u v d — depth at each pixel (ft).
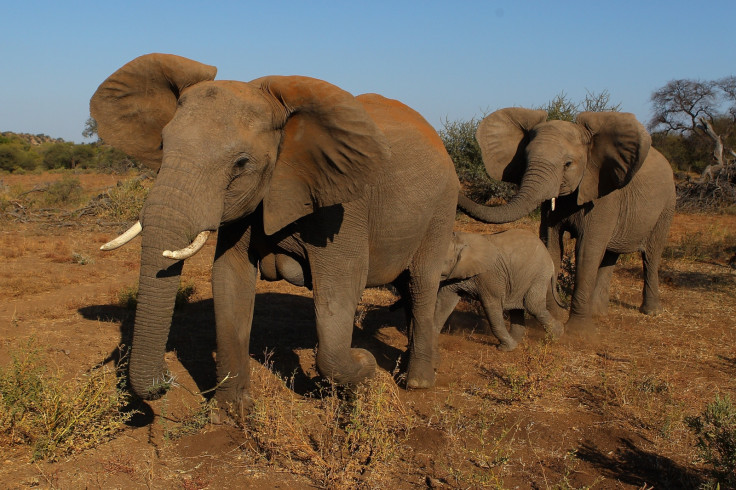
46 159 189.88
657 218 29.89
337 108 14.26
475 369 22.06
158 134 15.28
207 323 25.58
